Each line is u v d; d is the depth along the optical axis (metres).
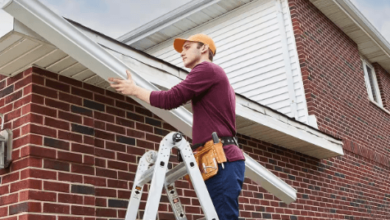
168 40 9.62
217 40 9.01
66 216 3.17
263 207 5.37
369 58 11.47
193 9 8.75
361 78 10.07
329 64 8.59
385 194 9.33
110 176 3.62
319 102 7.68
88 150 3.48
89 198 3.37
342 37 9.69
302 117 7.47
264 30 8.41
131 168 3.83
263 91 8.12
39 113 3.24
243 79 8.45
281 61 8.02
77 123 3.48
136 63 3.52
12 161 3.19
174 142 2.33
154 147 4.13
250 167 3.36
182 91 2.32
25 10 2.47
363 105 9.66
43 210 3.04
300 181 6.34
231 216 2.22
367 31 9.84
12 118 3.31
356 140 8.74
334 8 8.83
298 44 7.83
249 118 4.86
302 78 7.65
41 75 3.35
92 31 3.17
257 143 5.69
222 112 2.40
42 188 3.08
